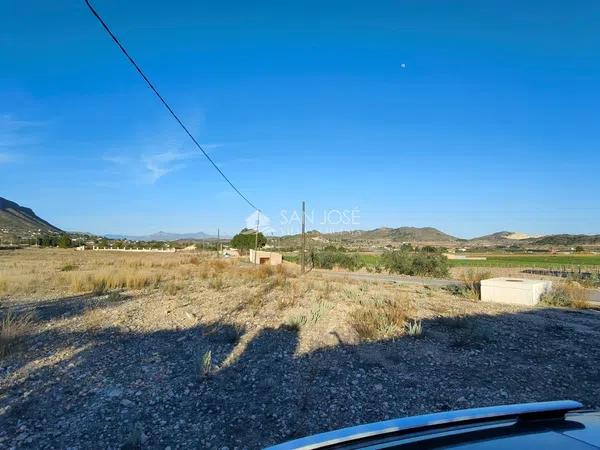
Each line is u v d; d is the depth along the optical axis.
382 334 10.45
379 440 1.91
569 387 7.01
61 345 9.08
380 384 6.96
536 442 1.82
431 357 8.64
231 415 5.68
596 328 12.21
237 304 15.04
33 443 4.85
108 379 7.00
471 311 14.80
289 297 16.81
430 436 1.92
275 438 5.06
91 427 5.27
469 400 6.34
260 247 94.12
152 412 5.74
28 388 6.52
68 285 20.89
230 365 7.84
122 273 23.27
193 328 10.99
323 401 6.20
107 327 10.98
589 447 1.77
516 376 7.52
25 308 13.98
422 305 15.89
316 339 9.89
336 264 46.56
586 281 28.25
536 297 17.72
